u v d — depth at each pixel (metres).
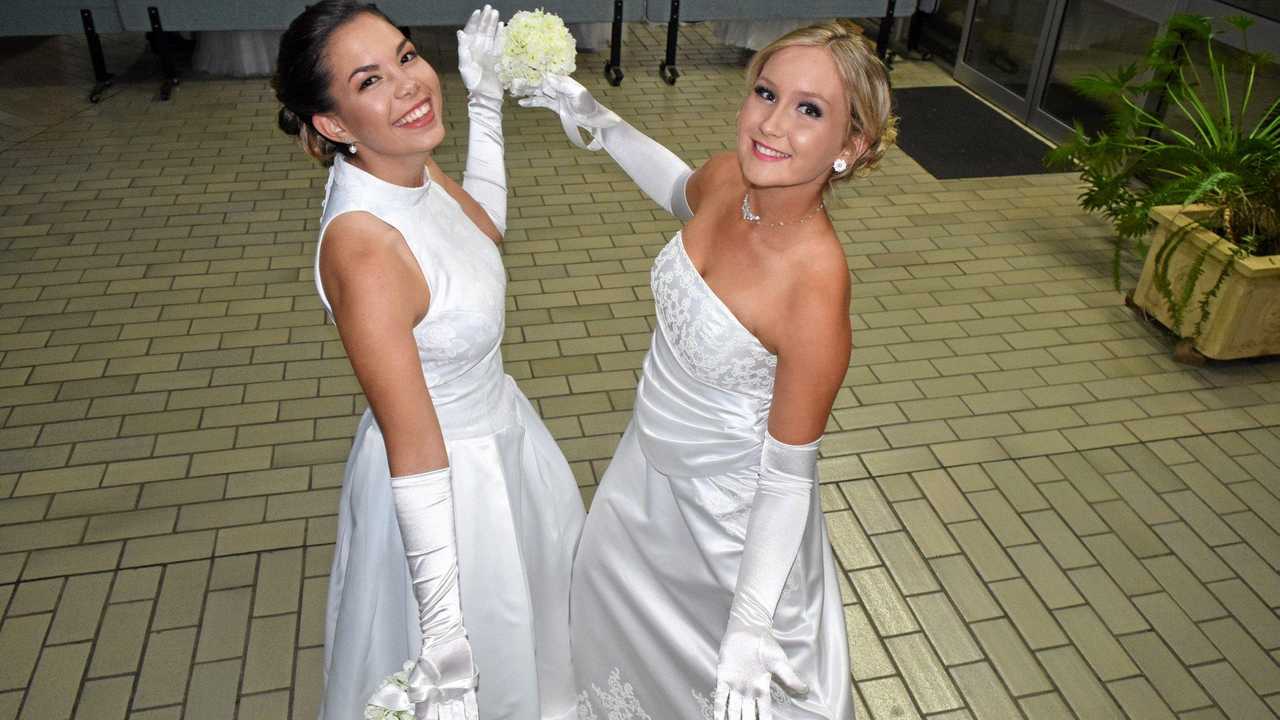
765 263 1.77
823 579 2.16
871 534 3.27
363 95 1.61
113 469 3.40
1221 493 3.52
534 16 2.22
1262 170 3.95
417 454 1.70
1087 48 6.02
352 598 2.05
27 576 2.98
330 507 3.28
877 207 5.46
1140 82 5.71
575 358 4.06
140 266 4.59
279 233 4.94
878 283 4.73
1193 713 2.74
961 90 7.15
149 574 3.00
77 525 3.16
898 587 3.08
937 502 3.42
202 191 5.31
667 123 6.39
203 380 3.86
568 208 5.25
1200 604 3.07
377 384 1.68
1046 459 3.64
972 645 2.90
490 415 2.03
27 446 3.48
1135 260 5.02
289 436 3.59
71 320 4.18
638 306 4.42
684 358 1.92
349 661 2.07
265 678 2.71
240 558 3.07
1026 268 4.91
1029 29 6.46
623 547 2.24
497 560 2.07
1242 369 4.19
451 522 1.72
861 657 2.85
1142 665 2.86
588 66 7.32
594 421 3.71
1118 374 4.14
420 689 1.65
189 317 4.24
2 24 6.12
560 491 2.33
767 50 1.66
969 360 4.19
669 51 6.99
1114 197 4.54
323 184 5.45
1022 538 3.29
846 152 1.70
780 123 1.61
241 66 6.83
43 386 3.78
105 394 3.75
